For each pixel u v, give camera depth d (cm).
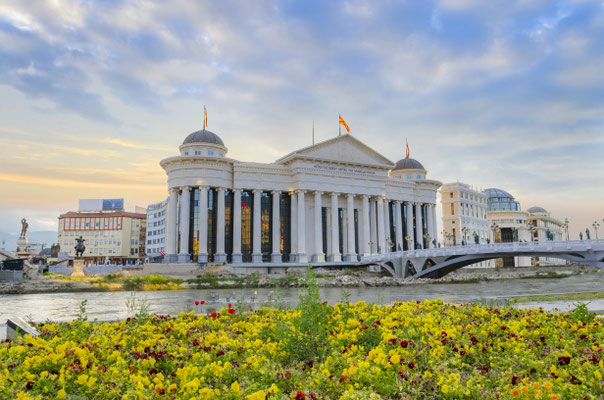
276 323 1530
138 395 907
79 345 1270
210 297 5528
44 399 912
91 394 964
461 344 1306
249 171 10569
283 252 10981
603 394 971
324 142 11181
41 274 8969
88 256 17662
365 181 11688
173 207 10269
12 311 4284
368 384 1011
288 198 11206
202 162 10119
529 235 18375
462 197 15012
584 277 9269
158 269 9156
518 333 1438
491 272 9825
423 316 1739
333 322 1526
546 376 1102
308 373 1112
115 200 18875
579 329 1494
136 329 1527
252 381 997
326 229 11338
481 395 940
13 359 1156
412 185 13025
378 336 1388
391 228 12719
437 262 7825
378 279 8050
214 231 10338
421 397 980
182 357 1211
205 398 885
